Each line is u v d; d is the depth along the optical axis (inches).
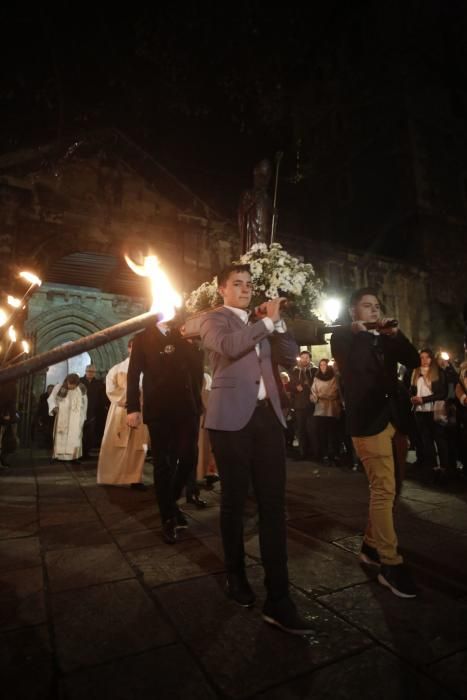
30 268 397.4
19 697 59.8
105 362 681.6
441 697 59.3
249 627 78.0
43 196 414.9
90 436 361.1
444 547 119.9
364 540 107.9
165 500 127.7
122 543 124.6
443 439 217.9
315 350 489.4
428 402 220.1
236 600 86.4
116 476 207.5
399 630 76.6
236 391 85.6
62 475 251.0
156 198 463.8
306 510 160.2
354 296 115.4
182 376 138.7
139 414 141.9
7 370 43.2
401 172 692.1
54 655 69.7
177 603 87.4
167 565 107.6
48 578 100.0
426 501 174.9
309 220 836.0
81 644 72.9
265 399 87.3
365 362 103.2
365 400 100.0
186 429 139.4
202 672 65.3
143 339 144.2
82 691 60.8
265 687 61.7
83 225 426.3
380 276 590.9
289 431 370.9
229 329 89.7
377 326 104.1
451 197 697.6
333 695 59.8
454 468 218.7
